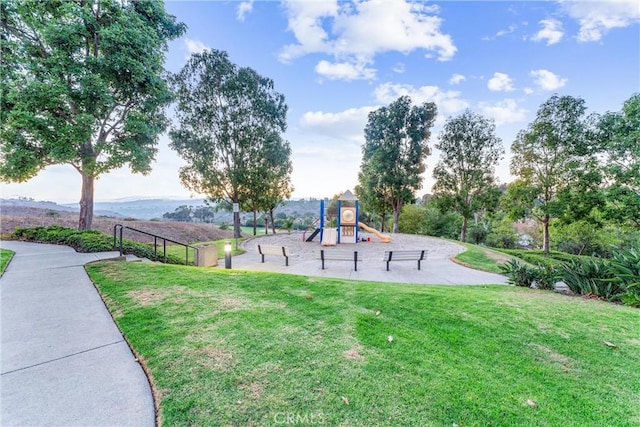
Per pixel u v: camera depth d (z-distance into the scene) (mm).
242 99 20172
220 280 5547
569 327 3439
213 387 2236
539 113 20188
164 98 11039
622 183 15852
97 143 9648
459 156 24312
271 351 2809
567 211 19141
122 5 9539
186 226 27344
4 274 5645
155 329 3287
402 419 1890
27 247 8977
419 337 3154
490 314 3848
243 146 20000
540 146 20453
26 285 4965
